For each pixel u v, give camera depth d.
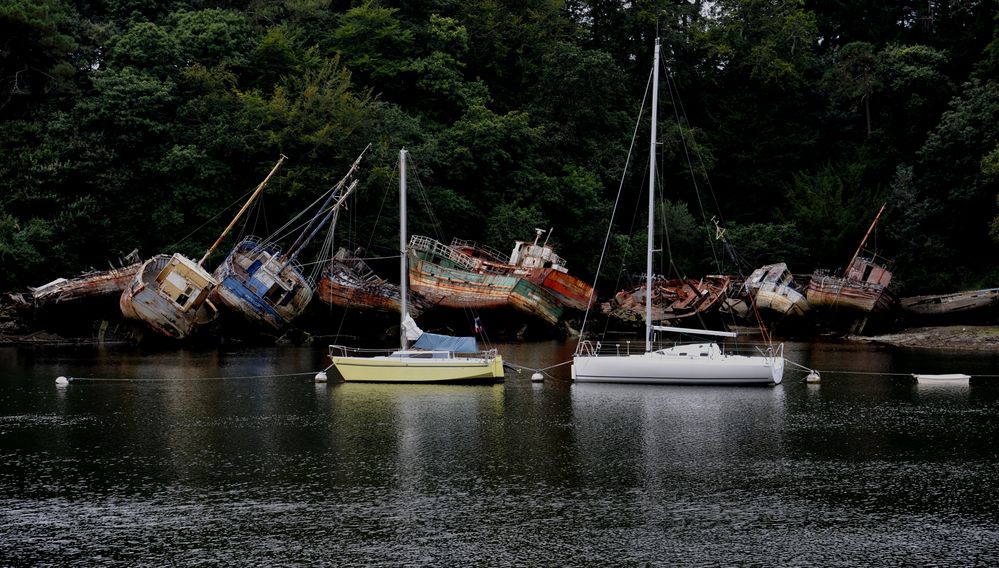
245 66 85.69
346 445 34.88
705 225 96.94
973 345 70.00
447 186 89.50
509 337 78.25
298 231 79.62
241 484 30.12
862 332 79.00
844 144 108.56
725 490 29.67
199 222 78.56
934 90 101.31
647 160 101.69
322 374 49.00
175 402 43.12
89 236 75.38
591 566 23.91
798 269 97.69
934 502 28.59
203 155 77.19
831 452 34.12
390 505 28.16
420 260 75.25
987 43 101.38
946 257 91.38
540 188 91.25
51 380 49.50
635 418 39.69
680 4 113.88
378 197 82.31
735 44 107.50
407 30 95.00
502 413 40.59
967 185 89.69
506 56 102.81
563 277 75.94
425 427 37.88
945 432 37.22
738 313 84.94
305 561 24.20
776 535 25.92
